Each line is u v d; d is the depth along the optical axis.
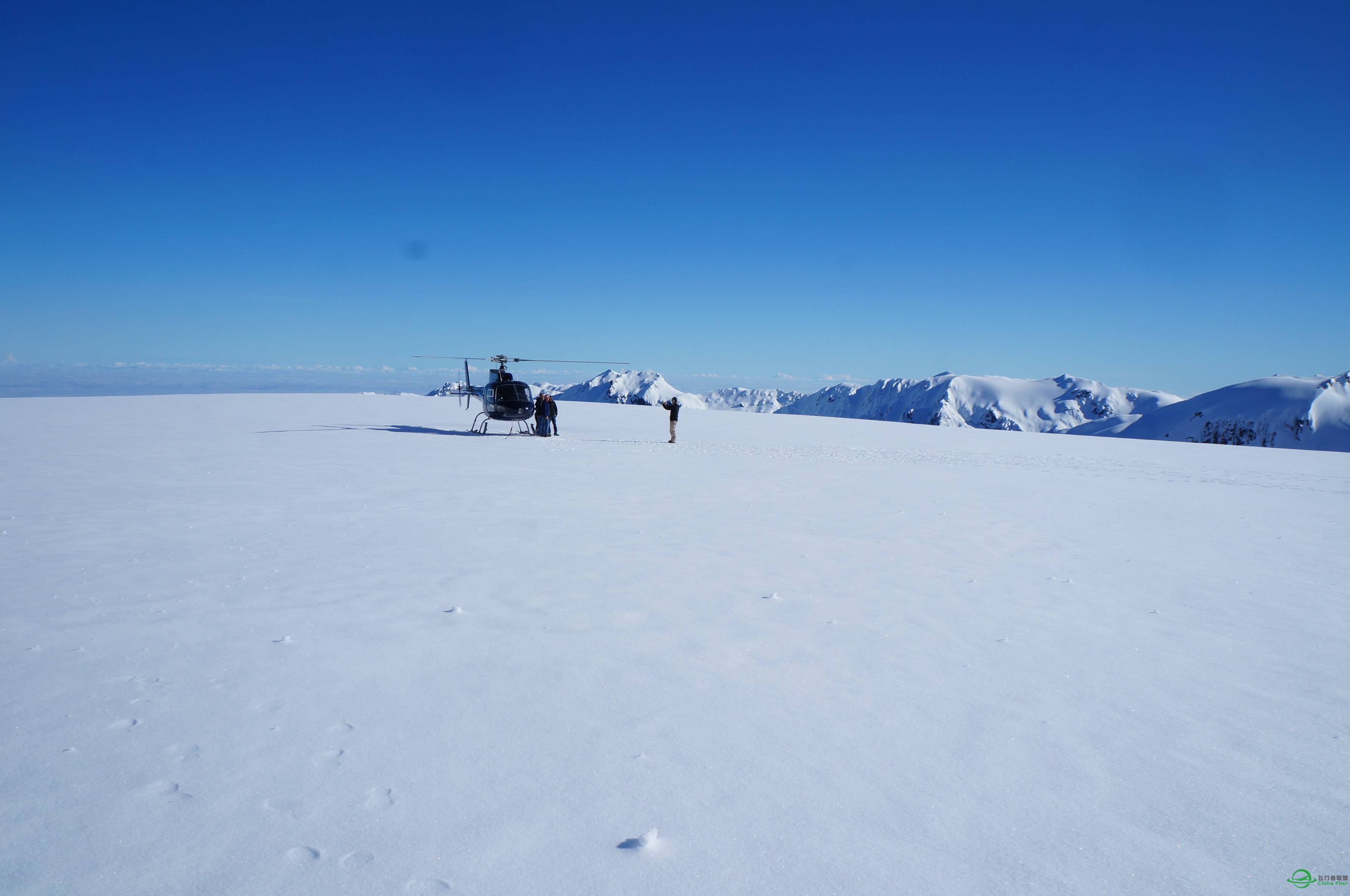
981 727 3.41
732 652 4.37
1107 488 13.81
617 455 17.86
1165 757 3.16
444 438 21.34
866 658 4.33
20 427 21.03
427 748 3.05
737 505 10.49
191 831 2.44
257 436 20.20
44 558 6.42
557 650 4.32
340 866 2.26
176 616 4.84
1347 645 4.78
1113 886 2.25
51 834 2.40
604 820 2.55
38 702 3.45
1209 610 5.59
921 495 12.22
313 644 4.35
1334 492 14.09
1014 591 6.05
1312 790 2.90
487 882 2.20
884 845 2.45
